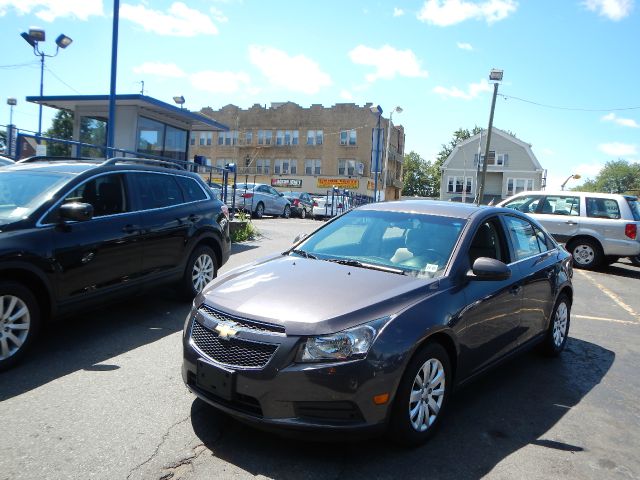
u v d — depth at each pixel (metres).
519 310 4.79
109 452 3.25
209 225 7.05
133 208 5.90
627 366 5.65
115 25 11.09
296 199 29.33
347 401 3.12
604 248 12.66
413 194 104.56
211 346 3.42
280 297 3.52
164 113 14.94
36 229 4.71
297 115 62.72
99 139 14.50
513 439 3.78
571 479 3.28
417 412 3.51
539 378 5.11
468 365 4.02
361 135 60.75
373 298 3.50
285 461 3.26
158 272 6.15
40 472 3.00
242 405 3.26
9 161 8.87
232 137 65.19
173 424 3.64
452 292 3.87
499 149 56.28
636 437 3.94
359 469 3.23
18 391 4.05
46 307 4.80
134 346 5.20
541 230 5.89
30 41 15.02
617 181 116.62
